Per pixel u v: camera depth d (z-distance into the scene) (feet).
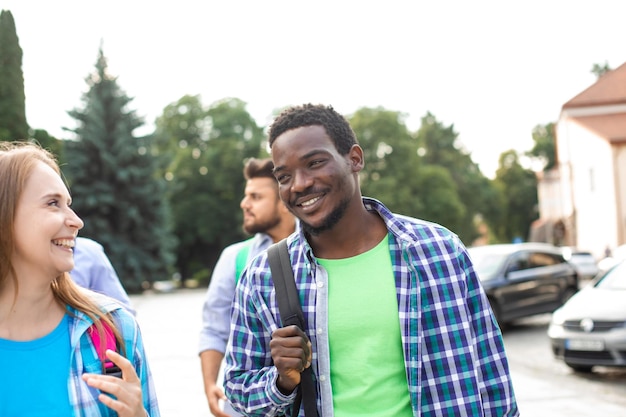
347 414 6.41
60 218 5.68
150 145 107.24
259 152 135.44
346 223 6.77
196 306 69.46
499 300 40.55
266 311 6.72
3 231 5.56
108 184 102.73
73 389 5.56
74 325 5.79
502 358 6.71
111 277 10.58
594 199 111.45
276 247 6.98
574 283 45.11
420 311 6.46
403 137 137.28
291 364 6.12
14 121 65.82
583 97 118.73
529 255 43.57
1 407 5.40
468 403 6.35
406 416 6.41
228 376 6.91
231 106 143.64
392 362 6.49
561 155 130.52
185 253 138.62
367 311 6.52
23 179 5.63
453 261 6.67
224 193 135.64
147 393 6.20
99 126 102.01
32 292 5.72
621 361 25.84
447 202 136.36
